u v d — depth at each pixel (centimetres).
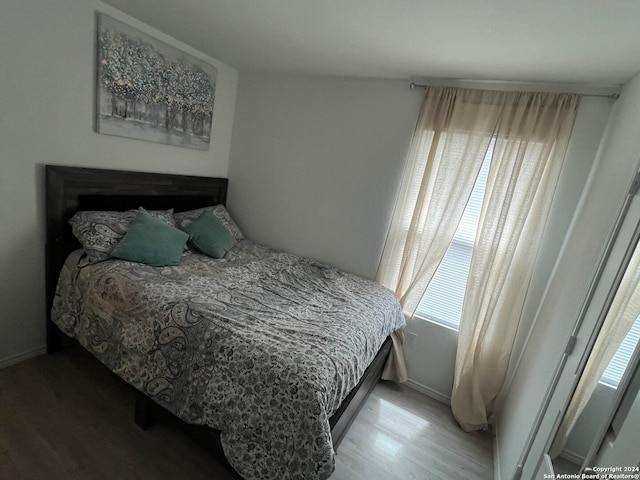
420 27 165
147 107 244
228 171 339
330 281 257
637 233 108
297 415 133
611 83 193
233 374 147
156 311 172
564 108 204
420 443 213
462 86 236
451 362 258
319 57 237
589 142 204
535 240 216
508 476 173
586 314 134
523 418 181
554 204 217
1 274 195
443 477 190
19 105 182
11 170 186
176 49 253
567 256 194
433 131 243
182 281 204
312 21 180
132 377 172
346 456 191
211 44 250
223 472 165
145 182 256
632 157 137
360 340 183
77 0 192
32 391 191
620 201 133
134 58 226
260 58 265
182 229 269
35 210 202
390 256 271
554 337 168
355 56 222
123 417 186
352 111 275
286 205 314
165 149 269
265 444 138
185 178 290
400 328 262
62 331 211
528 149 215
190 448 175
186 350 161
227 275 231
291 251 317
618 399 94
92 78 210
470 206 246
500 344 232
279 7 170
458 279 255
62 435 167
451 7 142
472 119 228
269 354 146
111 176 232
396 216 263
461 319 237
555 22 139
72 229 213
